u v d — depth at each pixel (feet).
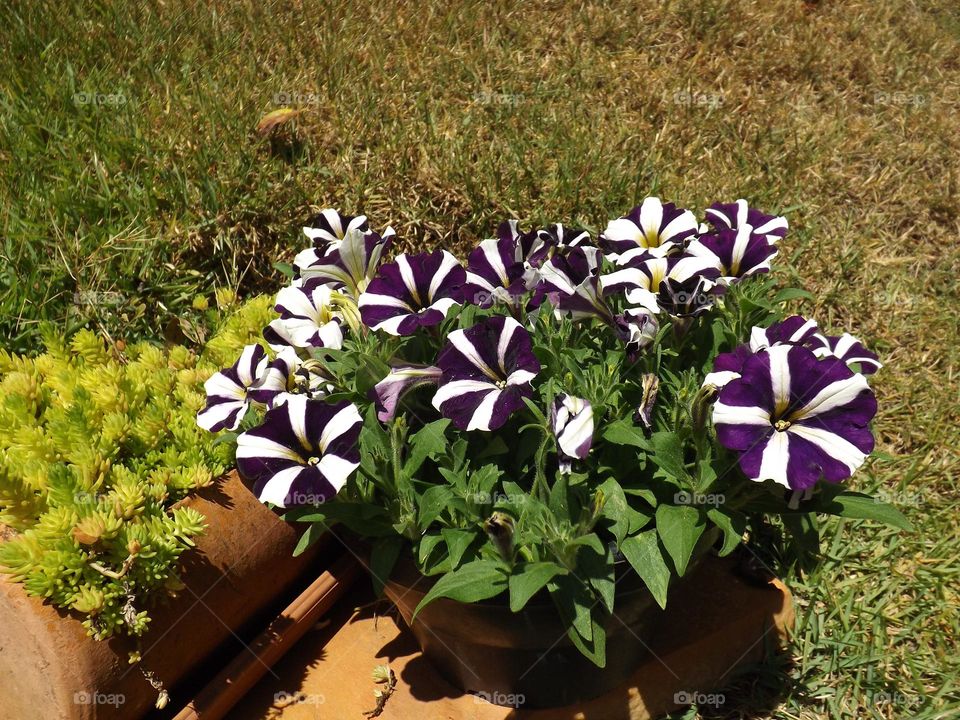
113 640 1.81
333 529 1.94
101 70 3.33
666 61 3.91
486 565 1.67
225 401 1.87
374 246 1.97
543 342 1.88
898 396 2.79
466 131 3.28
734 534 1.64
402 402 1.83
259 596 2.07
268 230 2.94
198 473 2.01
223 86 3.31
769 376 1.54
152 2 3.70
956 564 2.36
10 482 1.83
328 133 3.20
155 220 2.83
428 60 3.63
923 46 4.25
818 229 3.22
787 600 2.20
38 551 1.80
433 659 2.06
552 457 1.81
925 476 2.58
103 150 2.95
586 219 3.12
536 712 1.97
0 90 3.12
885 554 2.38
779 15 4.25
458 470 1.74
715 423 1.53
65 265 2.65
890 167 3.45
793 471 1.50
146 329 2.69
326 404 1.65
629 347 1.78
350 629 2.21
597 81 3.71
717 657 2.09
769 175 3.36
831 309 3.00
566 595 1.65
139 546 1.80
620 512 1.69
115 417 2.04
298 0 3.87
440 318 1.78
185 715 1.91
